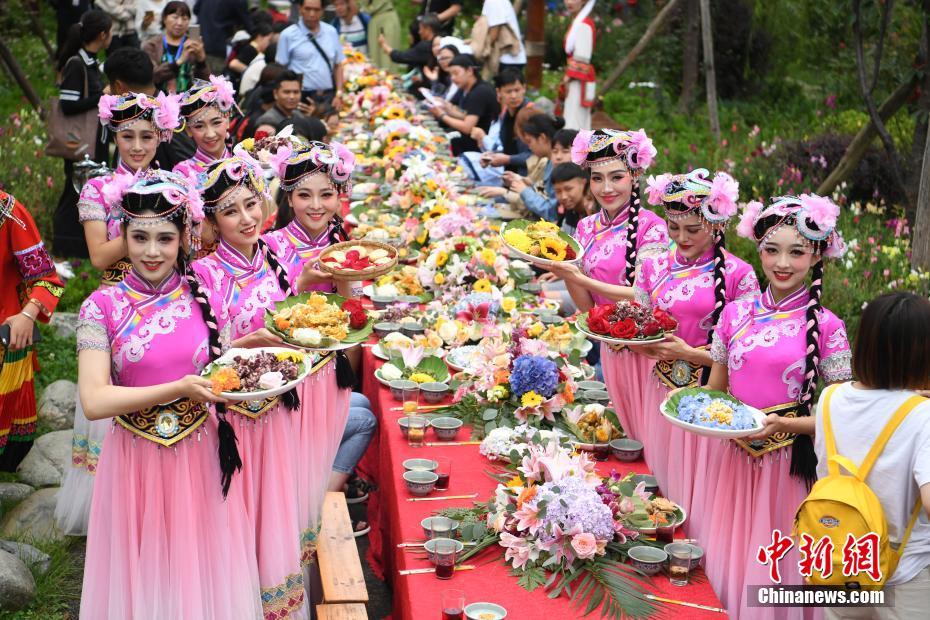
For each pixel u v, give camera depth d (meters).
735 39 15.24
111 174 4.99
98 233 4.76
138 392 3.48
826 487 3.31
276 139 5.01
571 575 3.66
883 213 9.60
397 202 8.03
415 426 4.68
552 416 4.79
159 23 11.79
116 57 5.31
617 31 17.19
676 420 3.75
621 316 4.39
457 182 9.02
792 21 15.34
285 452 4.04
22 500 5.51
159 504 3.66
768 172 10.41
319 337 4.13
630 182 5.04
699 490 4.12
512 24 13.34
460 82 11.19
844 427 3.36
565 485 3.79
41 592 4.62
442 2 15.20
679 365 4.40
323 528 4.60
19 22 16.67
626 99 15.42
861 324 3.34
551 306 6.40
